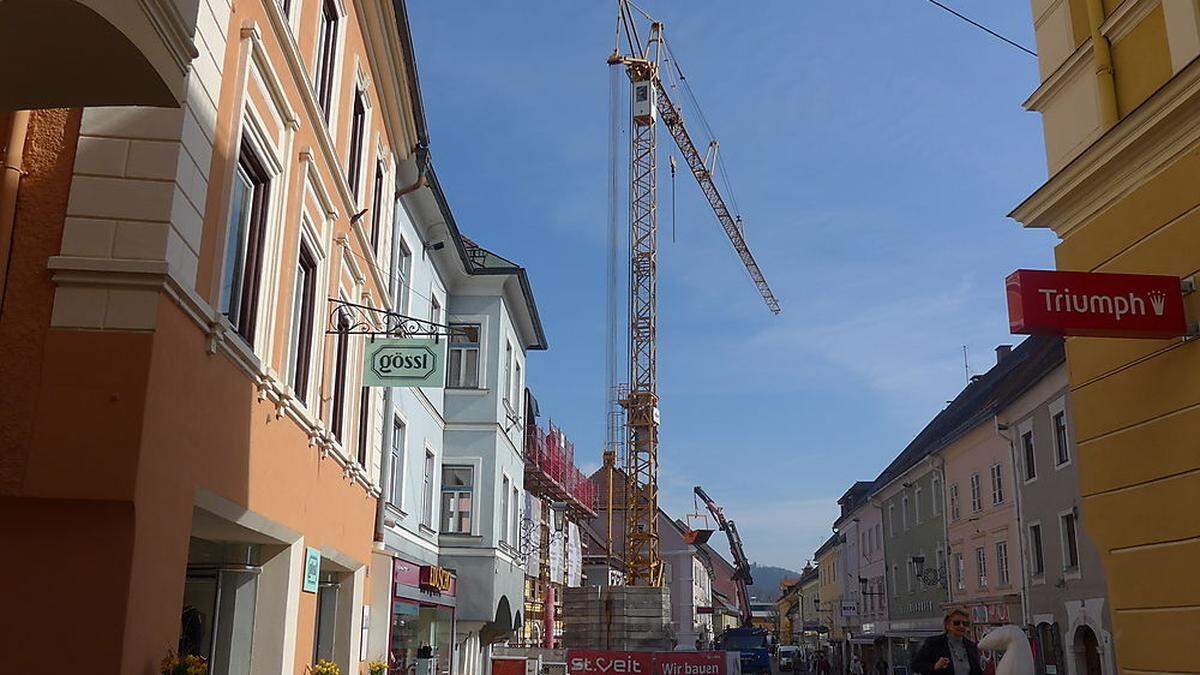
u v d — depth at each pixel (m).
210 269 7.46
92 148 6.50
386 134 15.94
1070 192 9.55
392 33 14.25
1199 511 7.89
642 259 57.31
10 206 6.23
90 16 4.77
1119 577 8.89
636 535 52.91
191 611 9.94
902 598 45.44
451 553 22.61
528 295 25.61
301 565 10.66
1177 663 8.07
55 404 6.10
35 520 6.02
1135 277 8.06
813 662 63.56
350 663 14.02
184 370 6.88
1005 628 6.59
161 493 6.49
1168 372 8.34
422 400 20.55
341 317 13.07
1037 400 28.08
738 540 86.44
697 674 21.91
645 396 55.22
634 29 59.97
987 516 33.03
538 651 30.94
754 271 75.25
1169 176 8.40
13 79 5.29
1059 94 10.20
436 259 22.16
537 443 34.25
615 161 57.62
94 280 6.27
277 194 9.38
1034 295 7.88
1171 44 8.51
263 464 9.07
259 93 8.70
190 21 5.75
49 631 5.90
